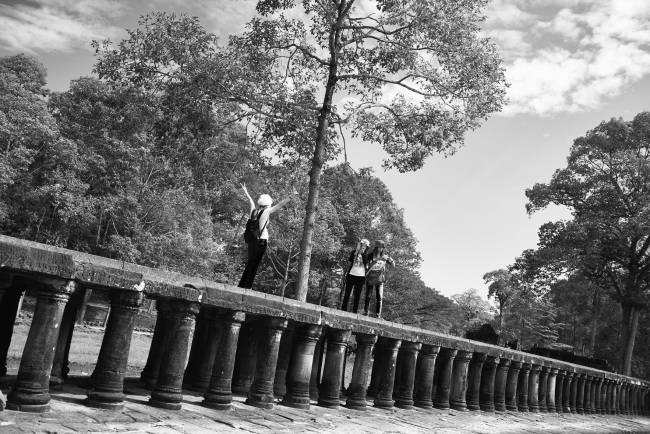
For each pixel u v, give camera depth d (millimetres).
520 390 18688
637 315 36500
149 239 33906
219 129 17359
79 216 34594
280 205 11547
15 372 9578
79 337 24219
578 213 36688
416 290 44656
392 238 43719
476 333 22859
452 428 11680
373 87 18453
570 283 37531
